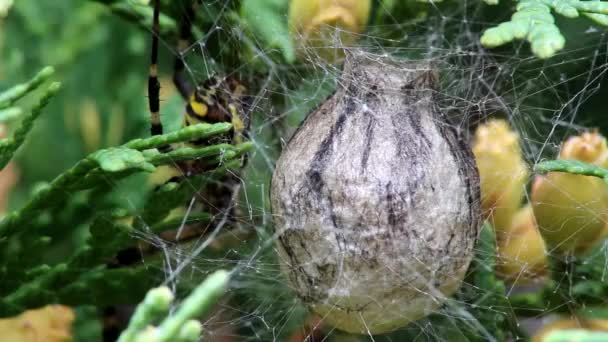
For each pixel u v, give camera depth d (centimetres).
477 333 12
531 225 12
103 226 11
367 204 10
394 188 10
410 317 10
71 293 12
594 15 11
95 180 11
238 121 12
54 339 12
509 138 12
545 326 12
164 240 12
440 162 10
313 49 12
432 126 10
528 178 12
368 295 10
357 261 10
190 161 12
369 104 10
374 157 10
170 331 8
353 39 12
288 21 12
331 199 10
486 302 12
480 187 10
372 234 10
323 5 12
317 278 10
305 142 10
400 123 10
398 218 10
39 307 12
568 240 12
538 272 12
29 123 10
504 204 12
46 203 11
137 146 10
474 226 10
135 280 12
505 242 12
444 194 10
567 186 12
